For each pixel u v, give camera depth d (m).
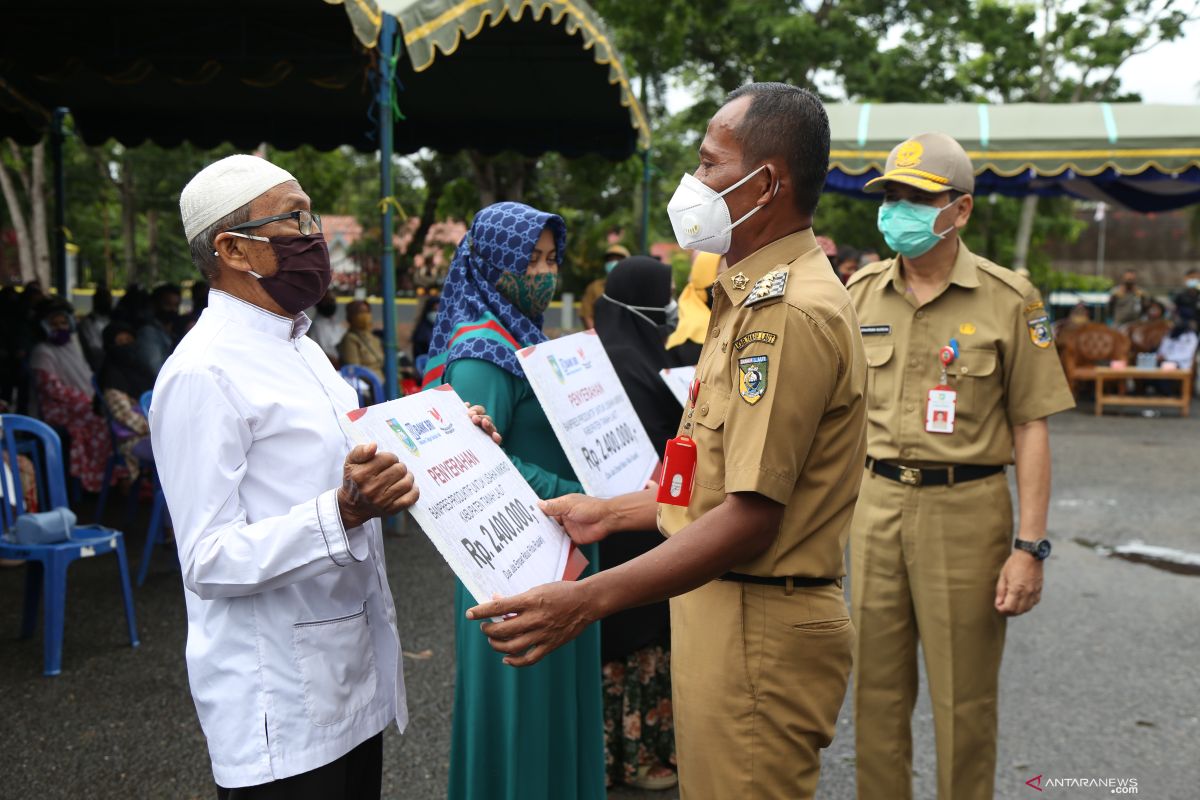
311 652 1.77
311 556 1.65
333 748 1.79
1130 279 16.42
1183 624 5.01
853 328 1.74
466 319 2.47
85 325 9.73
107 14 7.06
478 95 9.40
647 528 2.26
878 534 2.77
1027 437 2.69
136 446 6.00
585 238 18.08
